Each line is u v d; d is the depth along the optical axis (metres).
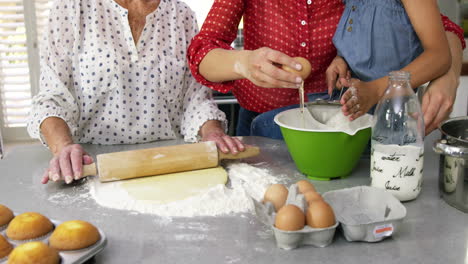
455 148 0.95
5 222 0.90
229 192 1.11
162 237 0.89
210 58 1.34
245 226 0.93
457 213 0.98
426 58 1.21
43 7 3.74
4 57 3.77
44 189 1.15
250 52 1.21
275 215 0.86
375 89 1.12
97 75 1.48
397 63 1.35
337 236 0.88
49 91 1.46
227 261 0.80
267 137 1.60
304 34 1.44
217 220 0.96
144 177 1.22
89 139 1.57
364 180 1.19
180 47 1.61
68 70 1.49
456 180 0.99
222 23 1.46
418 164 1.00
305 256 0.81
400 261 0.79
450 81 1.27
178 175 1.23
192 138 1.53
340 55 1.43
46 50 1.48
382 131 1.02
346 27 1.37
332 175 1.18
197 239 0.88
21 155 1.44
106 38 1.49
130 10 1.50
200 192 1.11
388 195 0.93
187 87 1.65
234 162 1.35
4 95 3.85
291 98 1.58
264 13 1.47
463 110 2.69
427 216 0.96
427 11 1.22
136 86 1.54
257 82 1.19
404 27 1.32
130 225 0.94
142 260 0.81
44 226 0.86
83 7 1.47
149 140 1.60
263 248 0.84
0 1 3.69
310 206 0.84
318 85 1.54
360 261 0.79
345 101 1.06
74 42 1.48
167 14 1.59
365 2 1.35
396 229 0.85
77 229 0.80
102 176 1.17
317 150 1.13
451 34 1.45
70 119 1.44
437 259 0.80
